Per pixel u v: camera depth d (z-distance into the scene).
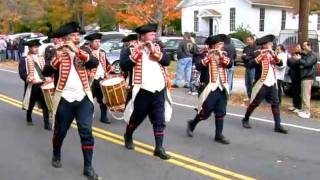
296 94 12.15
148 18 32.19
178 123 10.62
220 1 41.09
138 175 6.95
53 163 7.44
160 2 31.83
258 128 10.20
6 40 31.44
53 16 43.59
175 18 39.50
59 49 6.85
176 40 26.81
